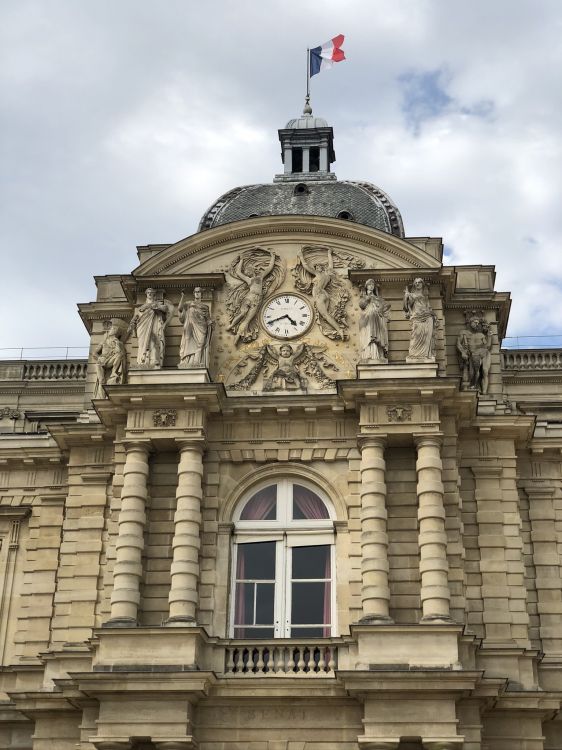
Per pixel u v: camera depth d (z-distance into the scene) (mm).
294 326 38781
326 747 32344
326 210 43656
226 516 36062
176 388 36000
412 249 38969
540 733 33219
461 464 36969
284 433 36875
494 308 40000
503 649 33906
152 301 38656
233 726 32719
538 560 36906
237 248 40000
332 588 35094
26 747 35625
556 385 46031
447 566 33906
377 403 35906
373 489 34875
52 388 48500
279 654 33469
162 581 34969
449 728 31297
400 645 32500
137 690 32062
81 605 36094
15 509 39688
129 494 35344
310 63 52656
